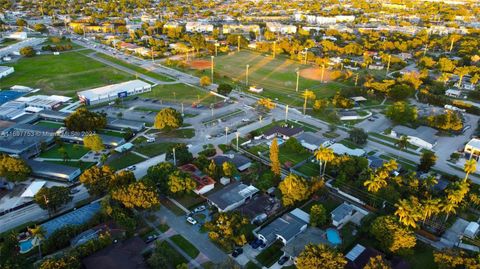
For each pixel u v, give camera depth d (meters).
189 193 158.88
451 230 144.50
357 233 140.62
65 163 184.25
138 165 182.88
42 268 110.81
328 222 146.00
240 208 152.00
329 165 179.62
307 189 153.62
